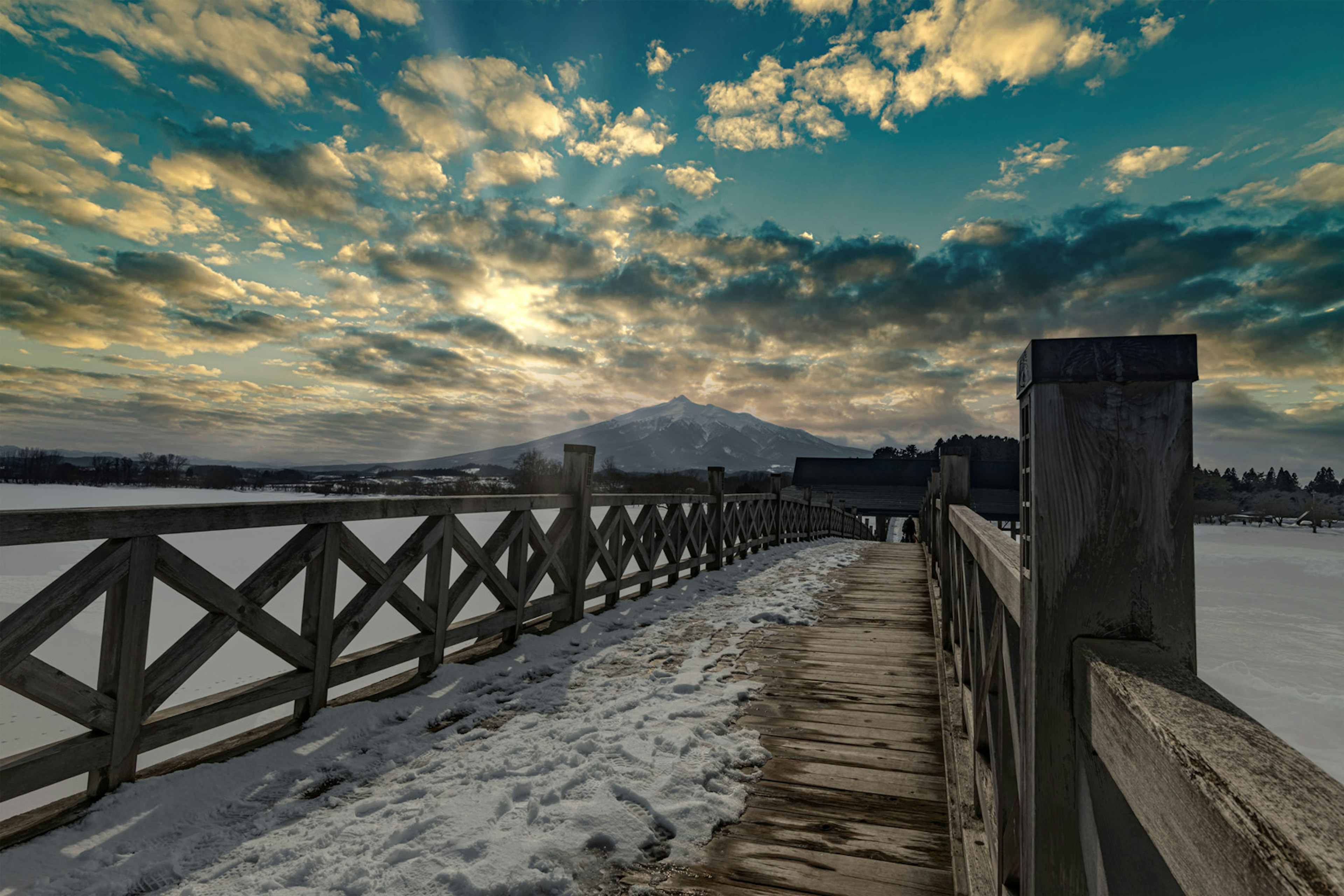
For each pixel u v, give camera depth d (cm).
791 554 1091
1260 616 1970
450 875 179
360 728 290
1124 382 85
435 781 240
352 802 229
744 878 186
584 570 516
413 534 355
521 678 373
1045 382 86
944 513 396
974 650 220
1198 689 67
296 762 257
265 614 272
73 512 204
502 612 425
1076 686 85
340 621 312
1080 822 85
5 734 523
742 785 242
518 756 259
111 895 177
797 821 217
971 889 159
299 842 200
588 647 445
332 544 303
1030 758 95
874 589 707
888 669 394
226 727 584
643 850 198
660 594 648
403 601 345
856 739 286
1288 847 35
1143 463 84
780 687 359
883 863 194
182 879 184
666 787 232
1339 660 1387
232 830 210
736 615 553
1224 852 44
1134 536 84
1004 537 166
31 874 184
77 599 209
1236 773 47
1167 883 74
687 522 735
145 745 233
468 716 312
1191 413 83
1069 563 87
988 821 175
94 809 213
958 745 246
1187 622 83
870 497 4219
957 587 333
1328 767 805
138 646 230
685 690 346
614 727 289
